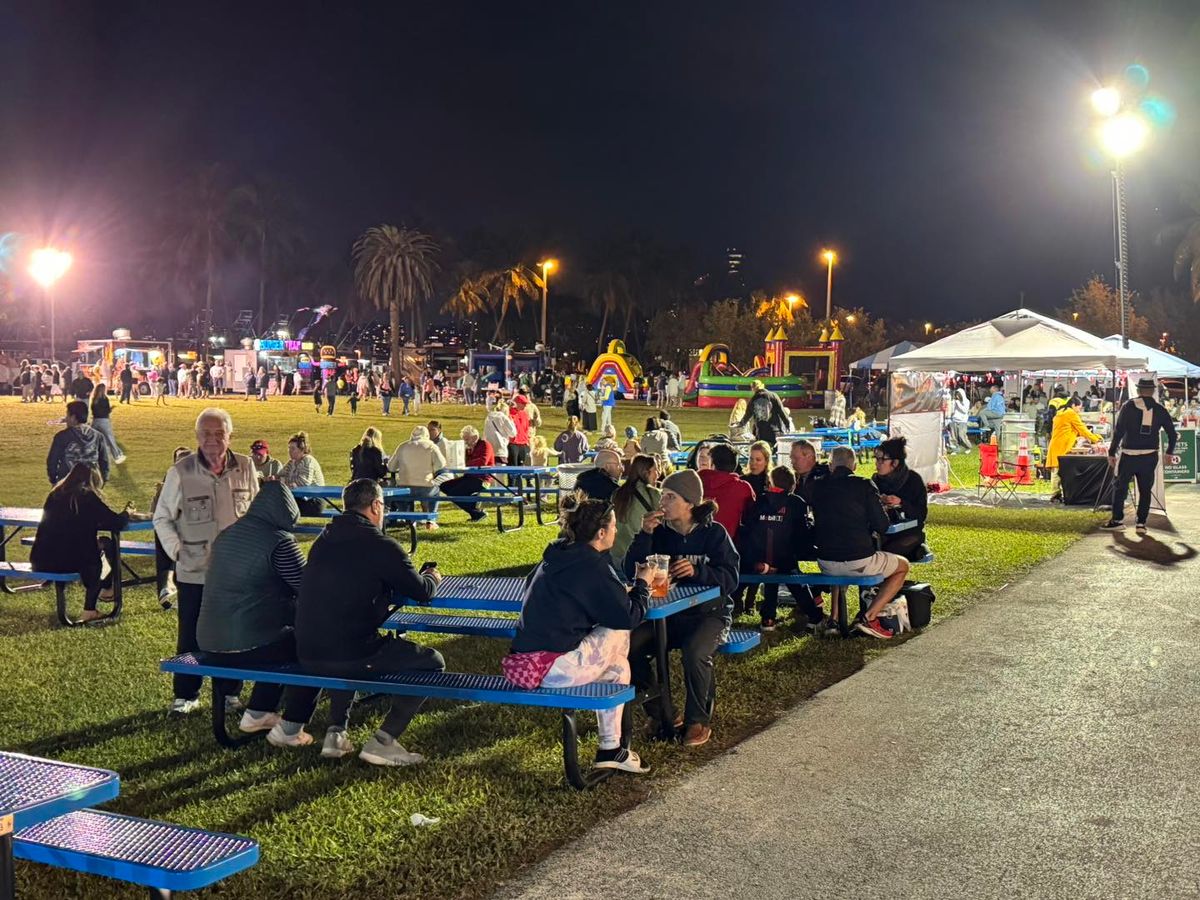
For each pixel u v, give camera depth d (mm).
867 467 24688
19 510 11047
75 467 8773
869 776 5352
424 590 5707
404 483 14641
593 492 9680
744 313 95250
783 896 4070
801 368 66688
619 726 5383
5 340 86562
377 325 118688
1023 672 7281
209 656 5852
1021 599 9742
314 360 69000
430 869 4246
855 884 4172
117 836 3543
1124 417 14211
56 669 7367
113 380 56938
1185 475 20922
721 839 4598
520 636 5383
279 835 4551
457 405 57531
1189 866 4328
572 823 4746
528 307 128250
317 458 25359
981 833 4656
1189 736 5945
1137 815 4852
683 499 6426
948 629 8578
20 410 41219
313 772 5348
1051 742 5852
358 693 6727
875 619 8297
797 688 6938
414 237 83438
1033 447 23859
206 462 6562
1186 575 10961
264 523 5965
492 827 4648
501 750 5703
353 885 4109
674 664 7551
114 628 8609
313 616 5492
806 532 8617
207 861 3338
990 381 41594
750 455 10086
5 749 5758
